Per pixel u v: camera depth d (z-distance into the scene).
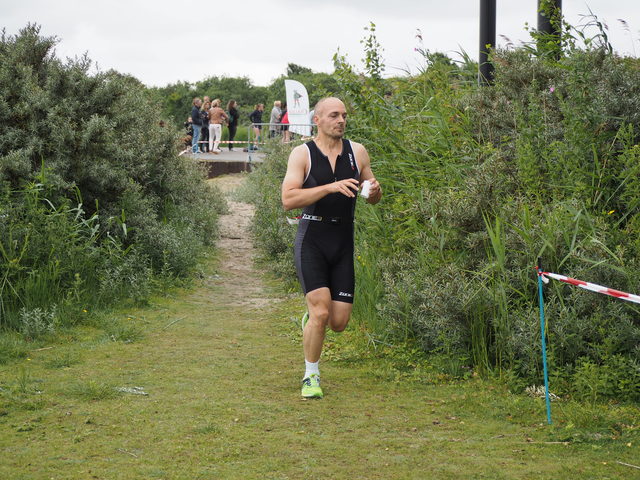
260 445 4.06
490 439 4.18
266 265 10.50
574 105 7.00
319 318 4.91
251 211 15.41
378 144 8.62
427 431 4.31
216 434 4.22
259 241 11.25
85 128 8.58
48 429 4.25
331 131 4.93
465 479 3.62
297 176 4.89
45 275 7.03
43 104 8.35
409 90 9.55
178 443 4.07
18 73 8.58
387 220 7.50
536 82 7.63
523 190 6.65
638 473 3.68
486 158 7.40
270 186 12.28
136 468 3.72
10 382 5.12
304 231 5.01
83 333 6.58
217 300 8.34
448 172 7.51
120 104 9.54
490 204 6.09
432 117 8.39
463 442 4.12
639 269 5.29
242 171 22.97
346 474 3.68
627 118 6.43
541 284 4.43
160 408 4.66
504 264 5.75
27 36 8.84
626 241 5.62
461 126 8.27
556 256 5.45
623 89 6.64
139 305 7.74
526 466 3.78
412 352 5.82
